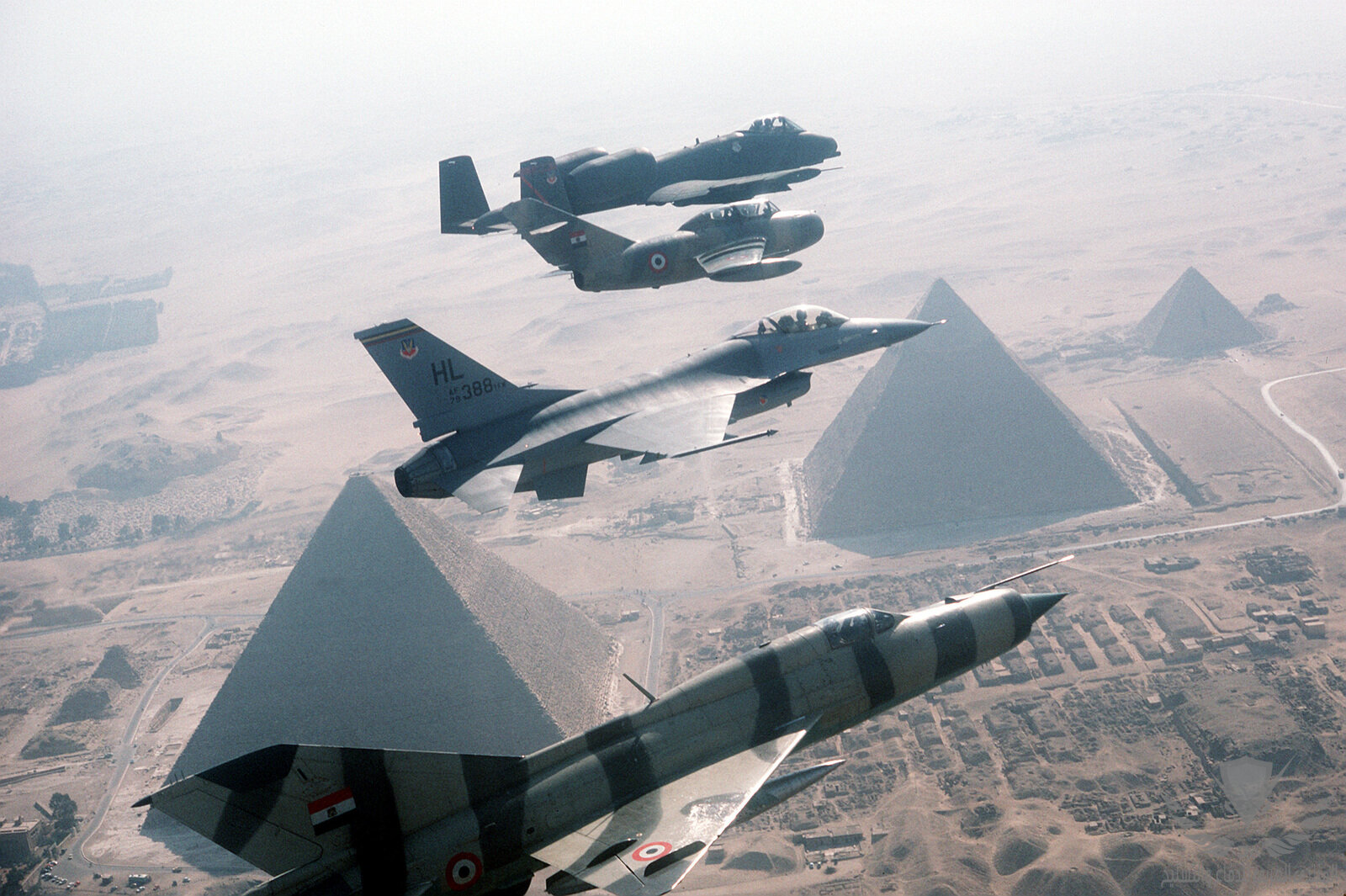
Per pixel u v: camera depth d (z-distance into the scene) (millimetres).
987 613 43125
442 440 43438
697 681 38531
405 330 42438
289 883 33312
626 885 31641
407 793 34281
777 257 61031
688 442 42750
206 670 172125
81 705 159125
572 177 64125
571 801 35562
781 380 49625
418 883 34031
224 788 32438
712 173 67562
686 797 35656
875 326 51562
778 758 36969
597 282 57156
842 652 40281
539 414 44156
